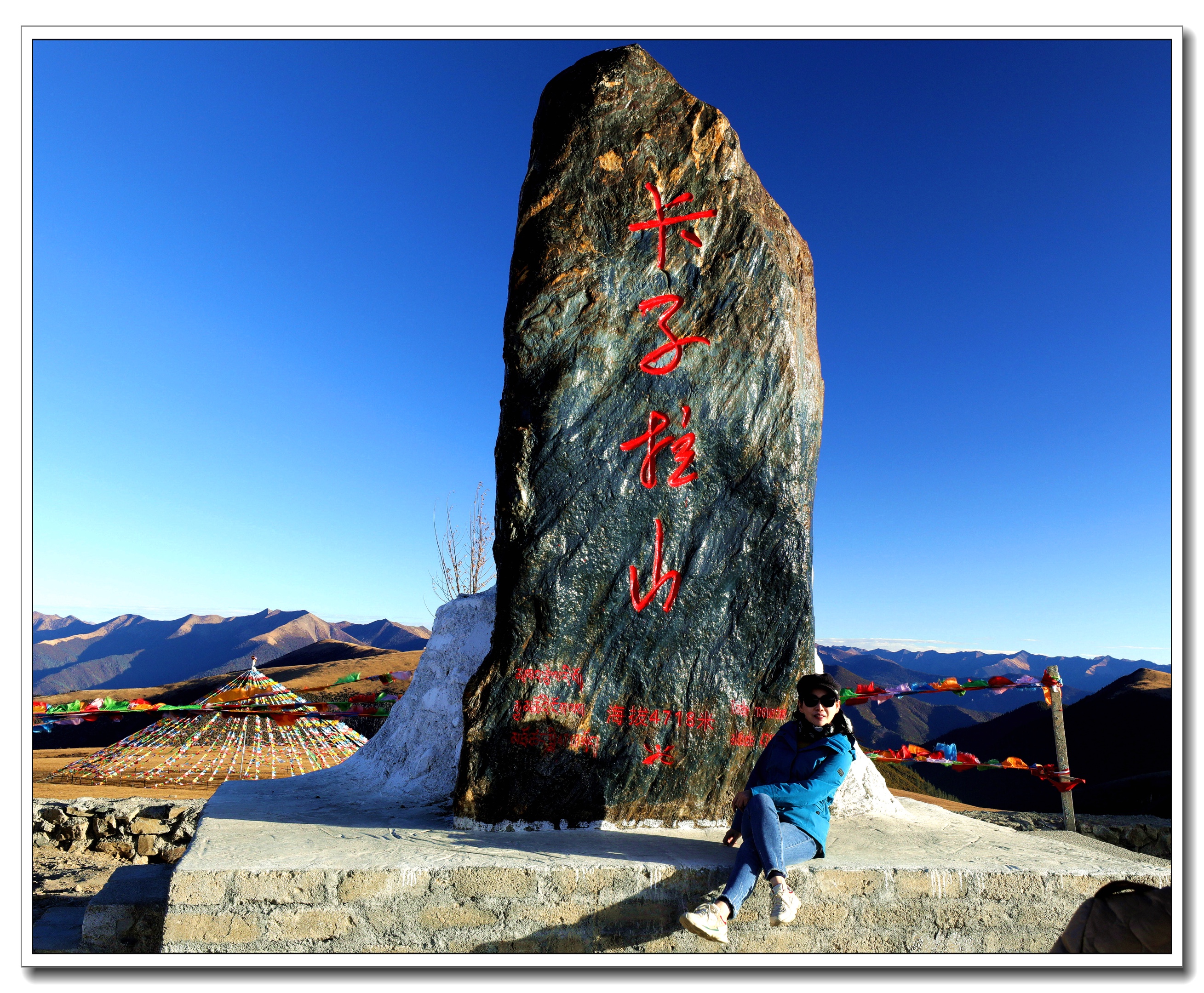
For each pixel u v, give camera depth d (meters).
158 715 20.31
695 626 4.38
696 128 4.79
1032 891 3.67
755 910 3.50
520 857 3.53
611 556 4.29
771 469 4.62
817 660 5.59
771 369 4.70
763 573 4.55
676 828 4.25
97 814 7.29
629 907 3.44
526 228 4.56
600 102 4.66
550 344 4.36
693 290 4.64
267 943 3.19
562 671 4.16
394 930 3.28
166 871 4.82
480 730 4.07
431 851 3.57
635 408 4.44
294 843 3.67
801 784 3.59
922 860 3.79
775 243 4.91
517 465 4.23
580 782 4.14
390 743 5.81
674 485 4.43
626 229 4.59
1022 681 6.96
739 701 4.43
